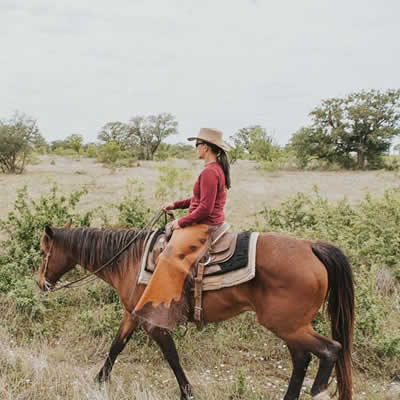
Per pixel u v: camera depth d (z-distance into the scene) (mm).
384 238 7539
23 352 4742
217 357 4945
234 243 3824
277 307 3635
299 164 43094
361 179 27344
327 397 3449
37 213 7348
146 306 3832
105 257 4422
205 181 3742
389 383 4508
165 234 4078
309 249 3732
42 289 4766
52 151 69312
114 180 24000
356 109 41500
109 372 4379
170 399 4152
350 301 3703
